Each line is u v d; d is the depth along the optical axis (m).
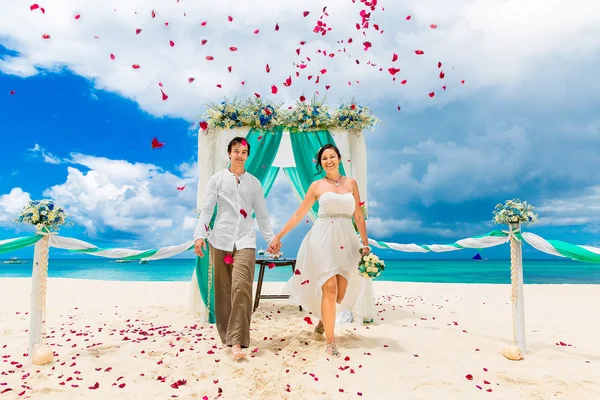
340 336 4.29
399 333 4.51
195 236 3.75
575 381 3.04
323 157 4.13
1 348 4.04
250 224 3.86
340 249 3.87
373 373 3.21
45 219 3.57
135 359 3.49
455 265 56.16
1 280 11.57
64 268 46.38
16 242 3.39
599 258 3.28
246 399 2.78
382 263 3.86
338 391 2.88
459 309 6.66
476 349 3.87
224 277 3.88
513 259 3.86
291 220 4.13
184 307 6.73
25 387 2.92
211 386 2.96
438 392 2.87
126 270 40.34
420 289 10.22
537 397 2.76
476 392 2.86
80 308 6.67
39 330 3.57
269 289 10.20
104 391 2.87
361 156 5.79
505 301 7.87
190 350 3.74
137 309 6.47
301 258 4.10
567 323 5.48
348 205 3.92
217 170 5.86
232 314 3.58
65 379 3.07
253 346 3.93
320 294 3.80
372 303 5.30
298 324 5.11
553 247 3.51
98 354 3.65
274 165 6.37
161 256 4.31
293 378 3.12
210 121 5.79
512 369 3.32
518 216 3.77
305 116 5.73
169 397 2.79
